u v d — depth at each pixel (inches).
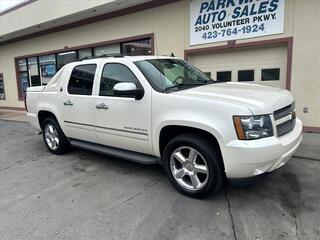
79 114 200.7
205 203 143.6
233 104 130.0
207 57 348.8
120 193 159.8
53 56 552.1
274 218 127.7
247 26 304.5
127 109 168.1
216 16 323.3
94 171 195.9
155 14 377.7
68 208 145.9
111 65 182.1
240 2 304.3
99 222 131.5
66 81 212.4
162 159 162.4
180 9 352.8
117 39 427.5
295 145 145.9
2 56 676.7
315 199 142.9
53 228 128.5
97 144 202.5
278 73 303.1
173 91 155.7
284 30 284.0
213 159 137.6
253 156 125.0
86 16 453.1
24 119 469.4
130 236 120.0
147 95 158.1
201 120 136.3
